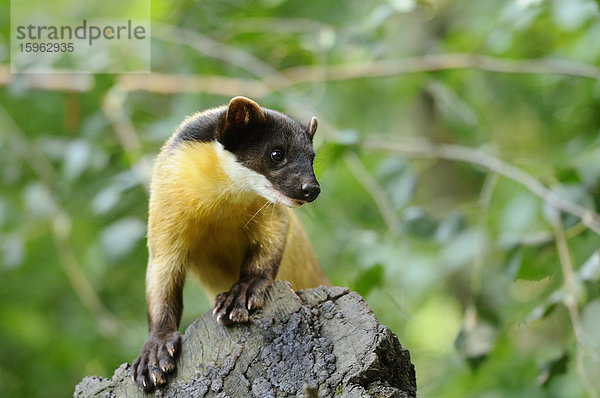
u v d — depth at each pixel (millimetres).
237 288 7434
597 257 10320
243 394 6641
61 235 14461
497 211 12828
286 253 9859
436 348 15578
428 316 16703
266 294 7129
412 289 13141
